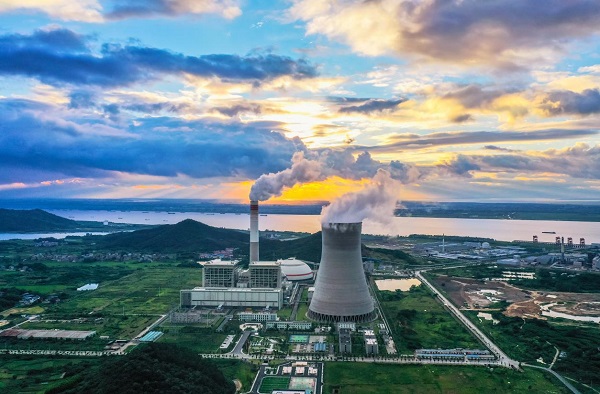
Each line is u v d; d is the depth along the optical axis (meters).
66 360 183.25
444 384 161.38
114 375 140.62
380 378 166.12
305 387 159.00
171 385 136.62
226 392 149.75
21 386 157.12
